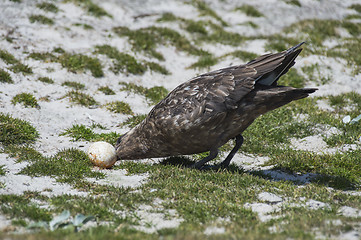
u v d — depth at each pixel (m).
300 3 28.73
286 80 18.89
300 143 14.08
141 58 20.16
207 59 20.75
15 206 8.14
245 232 7.20
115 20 23.61
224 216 8.22
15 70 16.70
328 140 13.88
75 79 17.31
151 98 17.00
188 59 21.48
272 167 11.98
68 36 20.56
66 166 10.84
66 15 22.59
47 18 21.39
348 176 11.02
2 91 15.31
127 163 11.60
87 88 16.98
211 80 10.66
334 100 17.08
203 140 10.82
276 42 22.83
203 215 8.17
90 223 7.76
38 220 7.68
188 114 10.49
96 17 23.25
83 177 10.48
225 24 25.42
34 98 15.09
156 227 7.75
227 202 8.84
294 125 14.92
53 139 13.21
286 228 7.35
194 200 9.00
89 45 20.08
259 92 10.40
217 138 10.86
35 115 14.45
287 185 10.09
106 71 18.38
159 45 21.91
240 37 23.70
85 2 24.06
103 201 8.68
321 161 11.85
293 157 12.04
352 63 20.36
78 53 19.05
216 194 9.23
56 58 18.31
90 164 11.46
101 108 15.67
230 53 21.44
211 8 27.55
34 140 12.84
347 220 7.75
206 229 7.50
